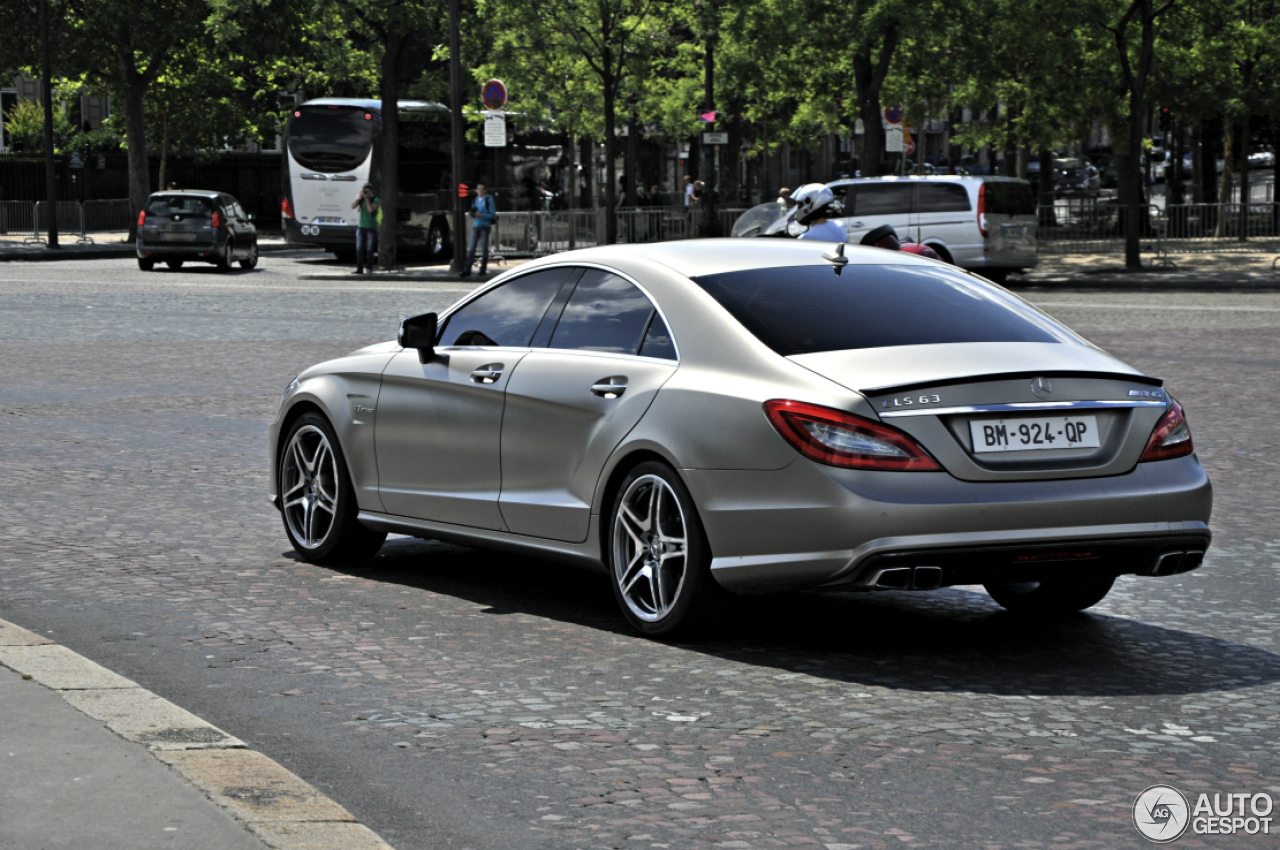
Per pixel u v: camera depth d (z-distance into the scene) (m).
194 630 9.47
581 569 11.57
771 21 47.31
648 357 9.38
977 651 9.11
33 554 11.72
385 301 37.50
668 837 6.01
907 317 9.18
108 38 63.19
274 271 51.41
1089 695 8.12
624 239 57.50
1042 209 53.22
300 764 6.93
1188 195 80.19
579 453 9.59
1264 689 8.26
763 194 94.62
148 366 23.94
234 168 84.19
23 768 6.43
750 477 8.57
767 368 8.73
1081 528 8.45
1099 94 51.50
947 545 8.22
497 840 5.99
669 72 58.41
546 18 51.75
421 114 58.38
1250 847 5.94
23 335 28.33
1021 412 8.48
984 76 50.22
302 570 11.35
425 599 10.44
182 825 5.79
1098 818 6.25
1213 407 19.89
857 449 8.28
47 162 61.69
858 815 6.27
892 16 45.12
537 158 67.88
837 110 58.78
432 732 7.41
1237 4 54.09
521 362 10.11
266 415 19.20
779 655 8.95
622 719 7.63
